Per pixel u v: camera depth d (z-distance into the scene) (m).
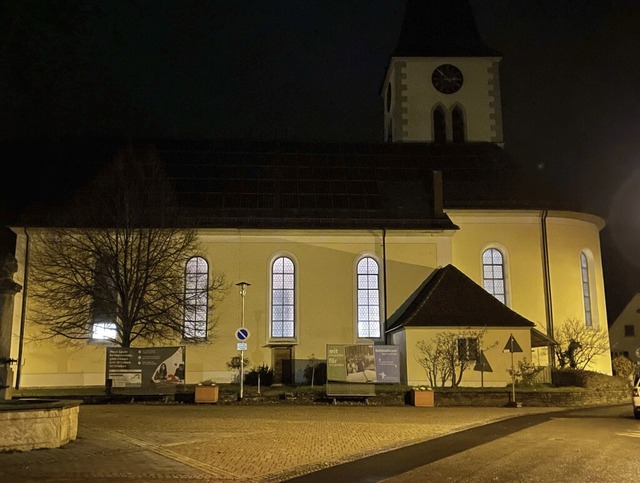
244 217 40.31
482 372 35.12
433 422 22.50
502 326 35.62
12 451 14.94
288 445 16.70
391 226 40.12
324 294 39.41
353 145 47.09
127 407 27.78
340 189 43.06
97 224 37.25
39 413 15.41
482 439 18.08
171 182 42.62
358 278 39.94
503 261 41.59
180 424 20.83
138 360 30.77
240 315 38.75
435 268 39.97
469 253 41.34
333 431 19.67
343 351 31.09
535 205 41.97
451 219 41.75
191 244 38.78
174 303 36.62
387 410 27.44
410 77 49.62
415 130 49.03
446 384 34.78
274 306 39.38
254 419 22.84
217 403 30.03
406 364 35.09
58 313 37.44
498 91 49.72
